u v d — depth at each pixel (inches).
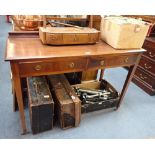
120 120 73.9
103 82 84.2
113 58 59.7
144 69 96.4
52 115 60.7
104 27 65.5
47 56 49.0
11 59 45.1
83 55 53.1
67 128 66.1
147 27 61.1
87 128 67.9
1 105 74.4
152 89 92.7
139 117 77.0
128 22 59.6
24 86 74.2
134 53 62.3
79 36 58.9
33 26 69.3
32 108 55.2
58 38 56.5
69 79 87.4
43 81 69.3
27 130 63.8
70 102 60.6
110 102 75.5
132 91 96.3
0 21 213.8
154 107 84.9
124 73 116.0
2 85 88.9
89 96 75.6
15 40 59.7
